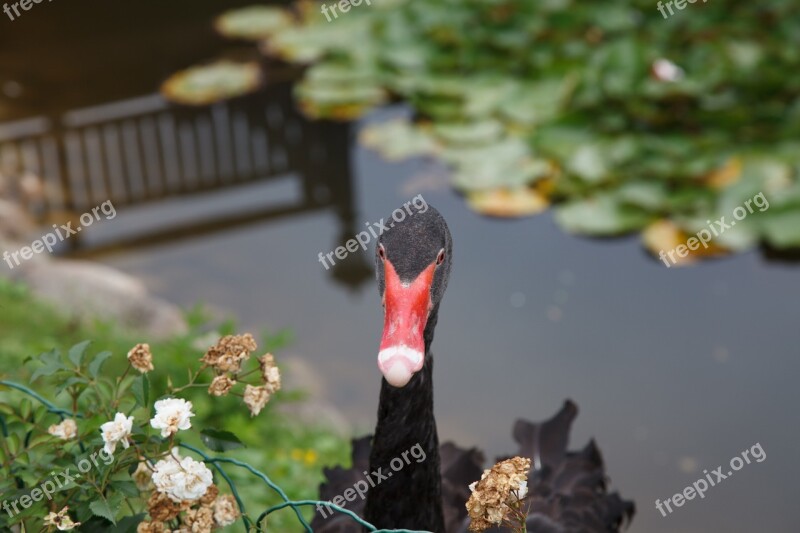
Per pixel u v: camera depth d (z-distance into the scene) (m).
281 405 5.28
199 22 9.65
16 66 8.84
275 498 4.04
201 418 4.42
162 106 8.50
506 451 5.38
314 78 8.44
